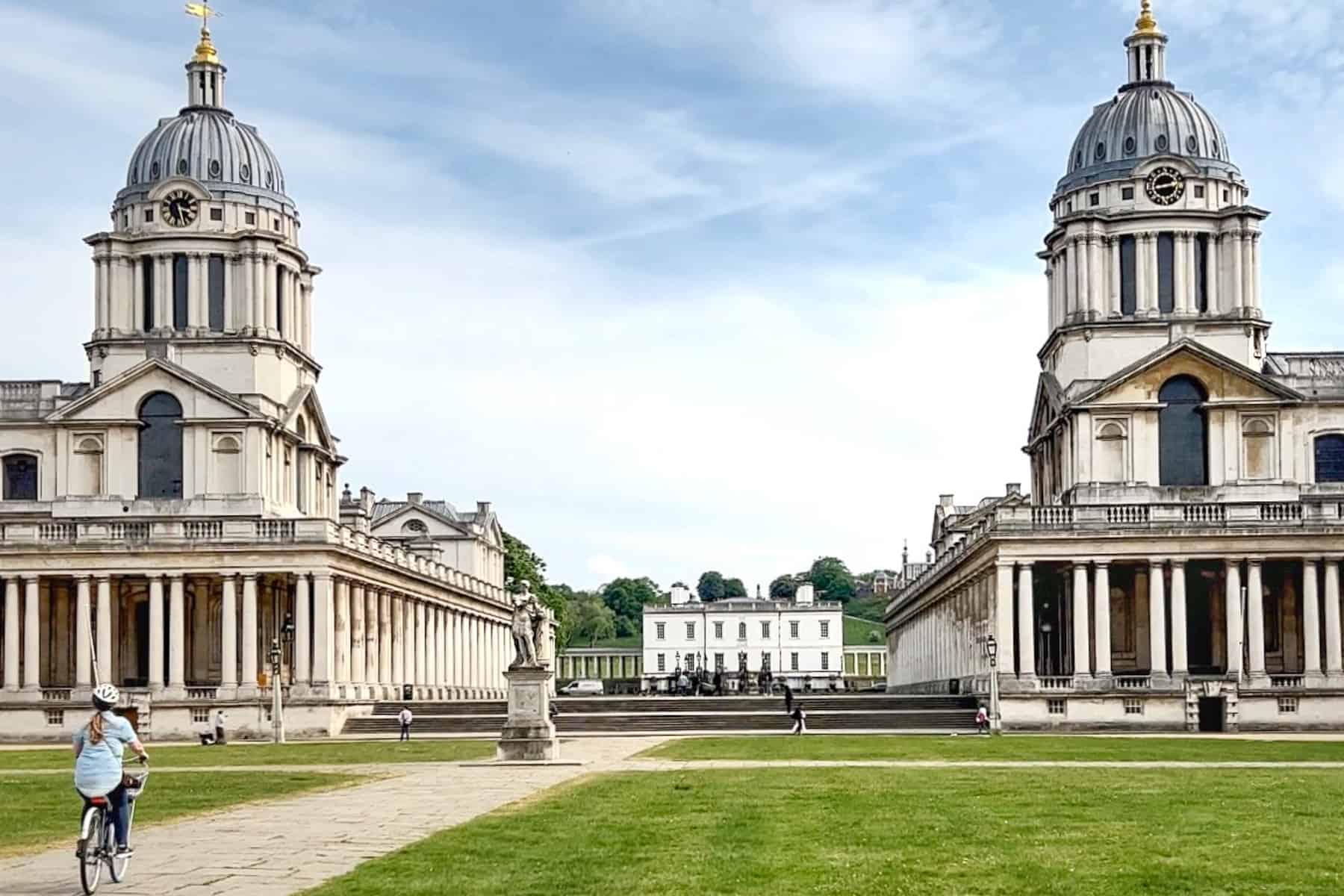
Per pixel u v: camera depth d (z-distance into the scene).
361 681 126.56
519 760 70.50
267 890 30.12
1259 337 125.31
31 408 129.50
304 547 117.88
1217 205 125.12
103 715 30.61
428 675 150.88
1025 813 42.84
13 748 102.12
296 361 135.00
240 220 131.12
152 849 36.50
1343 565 116.00
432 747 90.56
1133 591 122.38
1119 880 30.38
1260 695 110.00
